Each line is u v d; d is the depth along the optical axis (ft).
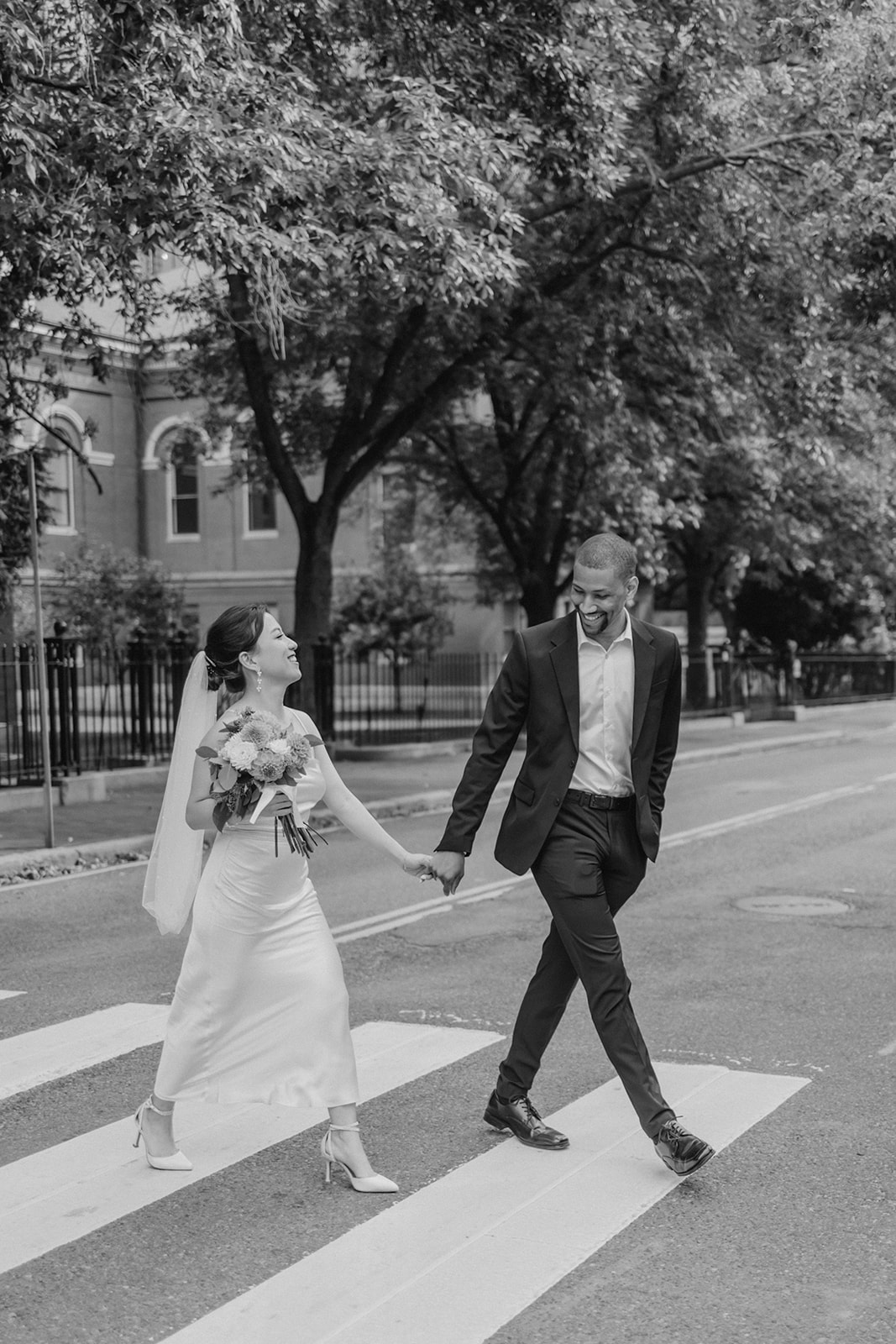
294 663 15.84
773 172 55.16
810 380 63.21
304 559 66.69
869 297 55.06
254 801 15.03
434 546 116.16
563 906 15.85
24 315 47.32
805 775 67.56
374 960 27.53
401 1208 14.94
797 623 131.64
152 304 53.16
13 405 53.72
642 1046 15.75
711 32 49.80
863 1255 13.82
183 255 37.70
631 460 68.59
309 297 54.13
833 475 86.63
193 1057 15.66
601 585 15.78
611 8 45.62
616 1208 14.92
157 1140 16.12
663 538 96.02
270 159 35.45
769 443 74.08
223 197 35.22
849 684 137.69
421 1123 17.80
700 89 51.29
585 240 59.77
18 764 55.16
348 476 65.87
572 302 61.00
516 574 84.53
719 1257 13.74
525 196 60.13
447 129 40.70
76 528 128.16
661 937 29.84
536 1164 16.25
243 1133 17.49
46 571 112.47
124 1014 23.48
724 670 107.96
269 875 15.25
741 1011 23.52
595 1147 16.81
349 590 113.60
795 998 24.38
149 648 66.49
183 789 15.97
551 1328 12.27
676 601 127.13
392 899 34.35
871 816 50.57
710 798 57.52
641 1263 13.60
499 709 16.44
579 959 15.88
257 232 35.47
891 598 127.65
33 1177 16.05
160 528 138.10
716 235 56.24
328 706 73.77
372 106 44.52
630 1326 12.32
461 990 25.08
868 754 80.94
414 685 104.27
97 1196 15.42
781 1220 14.66
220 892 15.31
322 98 45.55
